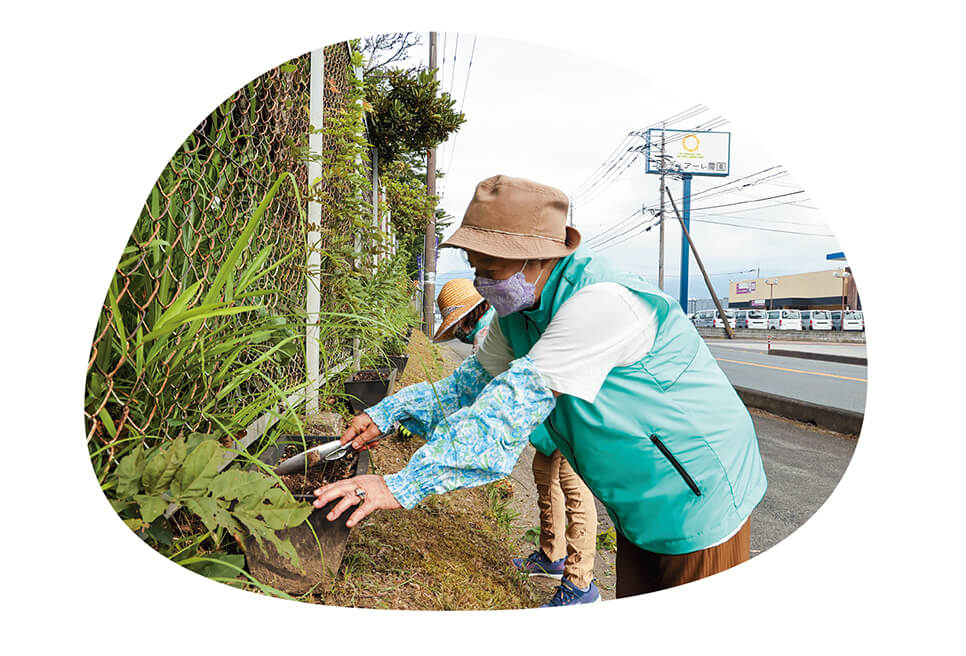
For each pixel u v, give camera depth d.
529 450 3.99
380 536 1.73
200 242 1.40
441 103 3.67
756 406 7.11
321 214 2.46
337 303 2.61
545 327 1.48
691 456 1.41
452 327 2.44
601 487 1.50
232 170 1.59
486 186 1.37
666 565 1.50
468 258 1.40
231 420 1.36
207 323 1.38
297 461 1.49
